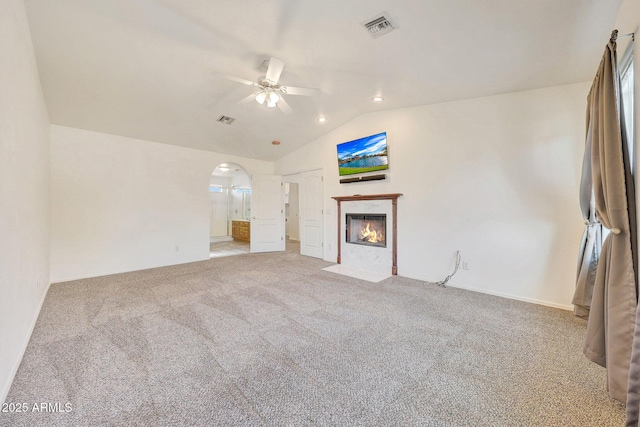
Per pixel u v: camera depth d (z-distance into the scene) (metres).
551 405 1.53
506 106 3.37
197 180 5.59
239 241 8.85
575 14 1.94
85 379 1.72
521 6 1.93
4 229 1.63
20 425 1.35
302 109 4.39
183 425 1.36
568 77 2.84
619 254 1.60
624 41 1.80
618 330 1.56
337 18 2.27
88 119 3.96
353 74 3.22
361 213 4.89
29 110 2.39
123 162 4.62
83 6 2.15
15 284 1.86
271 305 3.05
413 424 1.39
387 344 2.21
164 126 4.48
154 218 4.96
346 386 1.68
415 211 4.20
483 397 1.59
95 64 2.87
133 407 1.48
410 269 4.26
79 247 4.17
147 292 3.50
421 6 2.06
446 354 2.06
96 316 2.72
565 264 3.00
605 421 1.42
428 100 3.85
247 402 1.53
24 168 2.19
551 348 2.15
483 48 2.47
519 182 3.28
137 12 2.23
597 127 1.88
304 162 6.11
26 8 2.13
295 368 1.87
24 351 2.04
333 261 5.46
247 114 4.39
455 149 3.78
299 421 1.40
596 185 1.85
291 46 2.69
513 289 3.32
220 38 2.57
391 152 4.47
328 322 2.62
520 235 3.28
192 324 2.55
